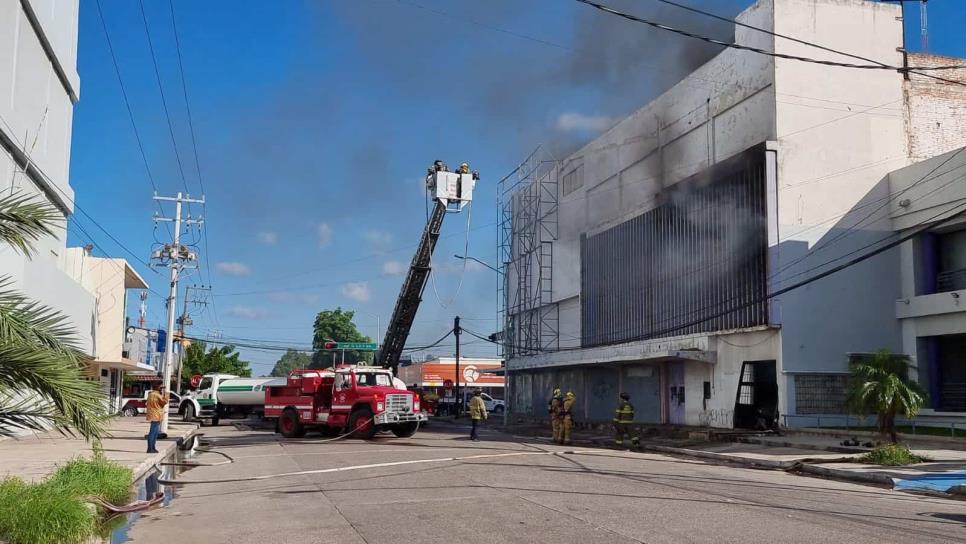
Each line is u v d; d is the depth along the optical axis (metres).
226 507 10.88
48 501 7.51
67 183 29.94
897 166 25.61
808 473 15.19
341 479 13.69
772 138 25.31
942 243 23.98
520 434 29.67
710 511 9.52
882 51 26.12
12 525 7.09
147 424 34.88
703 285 27.84
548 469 14.90
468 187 29.67
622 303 34.06
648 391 32.12
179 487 13.45
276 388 27.77
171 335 26.98
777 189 24.55
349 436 26.20
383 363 34.59
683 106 31.62
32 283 23.08
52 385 6.52
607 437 27.44
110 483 11.34
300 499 11.36
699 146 30.39
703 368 27.88
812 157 25.00
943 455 16.64
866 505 10.15
